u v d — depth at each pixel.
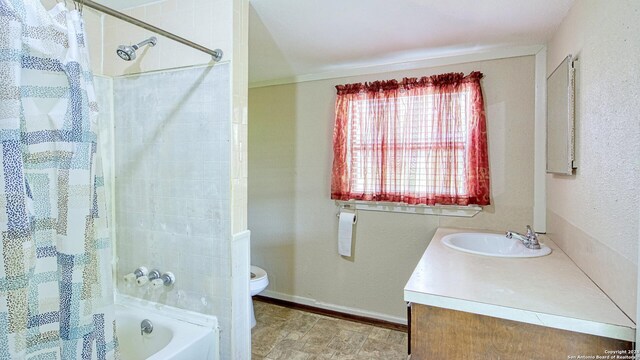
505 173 2.22
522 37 1.98
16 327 0.94
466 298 1.15
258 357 2.16
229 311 1.67
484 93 2.25
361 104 2.58
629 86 0.97
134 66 1.85
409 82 2.40
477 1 1.56
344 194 2.65
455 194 2.29
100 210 1.28
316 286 2.89
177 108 1.75
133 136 1.88
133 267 1.93
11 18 0.96
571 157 1.48
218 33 1.62
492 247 2.10
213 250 1.70
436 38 2.03
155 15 1.77
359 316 2.72
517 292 1.19
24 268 0.96
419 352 1.21
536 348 1.06
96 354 1.21
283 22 1.83
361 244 2.69
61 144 1.13
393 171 2.48
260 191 3.09
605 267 1.15
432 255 1.68
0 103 0.94
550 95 1.87
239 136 1.68
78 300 1.15
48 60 1.09
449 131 2.29
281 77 2.93
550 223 2.00
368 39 2.05
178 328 1.68
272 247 3.06
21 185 0.96
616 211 1.06
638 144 0.92
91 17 1.89
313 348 2.27
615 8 1.07
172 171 1.79
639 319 0.91
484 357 1.13
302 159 2.91
